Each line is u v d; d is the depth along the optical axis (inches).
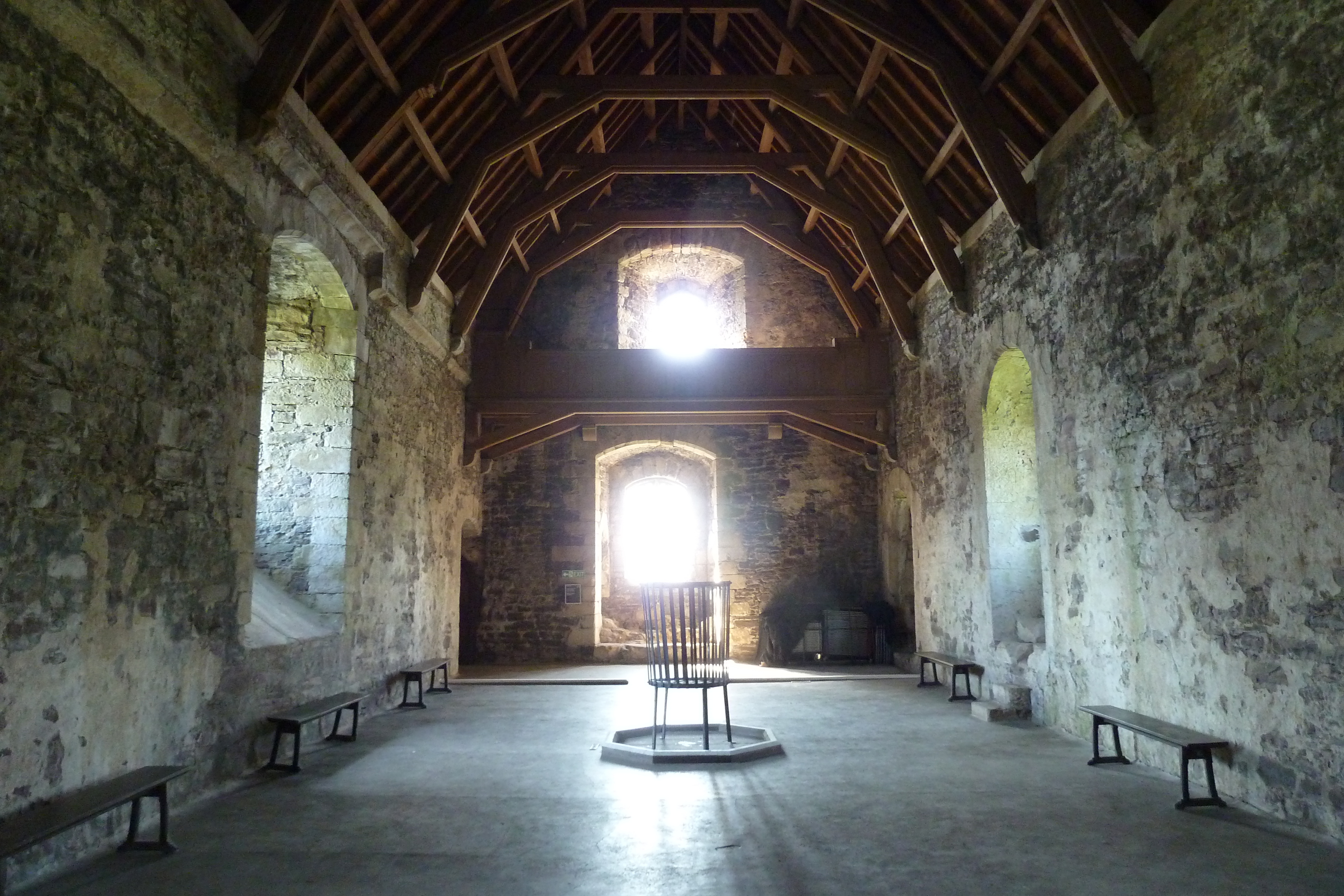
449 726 269.9
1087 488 233.1
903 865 137.9
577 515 482.6
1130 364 210.8
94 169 146.1
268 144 203.5
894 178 315.0
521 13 255.6
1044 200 257.0
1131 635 212.4
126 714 153.6
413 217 315.0
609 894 125.6
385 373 299.7
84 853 142.6
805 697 330.0
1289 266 156.6
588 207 456.4
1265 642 164.4
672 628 225.8
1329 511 147.7
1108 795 181.2
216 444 185.5
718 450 487.5
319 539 260.8
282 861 140.6
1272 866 137.1
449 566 395.5
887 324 437.1
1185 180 187.0
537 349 437.1
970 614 329.1
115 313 151.6
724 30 376.2
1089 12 197.3
